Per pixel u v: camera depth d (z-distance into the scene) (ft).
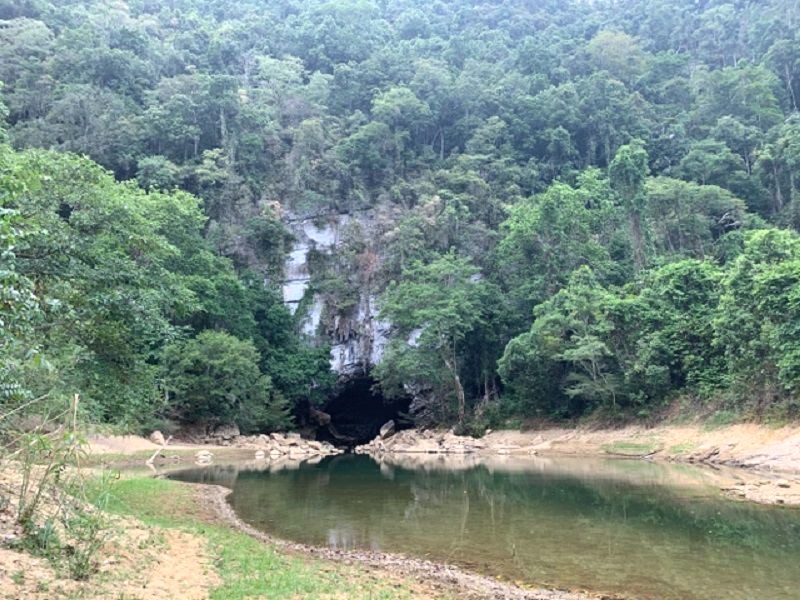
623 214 206.90
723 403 126.00
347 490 87.35
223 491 83.56
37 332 51.42
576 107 282.56
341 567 43.96
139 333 66.28
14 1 282.56
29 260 54.19
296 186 241.35
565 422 165.68
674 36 349.41
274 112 271.69
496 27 380.58
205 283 174.40
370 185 251.19
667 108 292.61
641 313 147.74
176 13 337.72
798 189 223.10
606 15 388.98
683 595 37.22
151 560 34.45
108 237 64.23
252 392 179.11
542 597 37.65
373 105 284.00
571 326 159.63
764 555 45.98
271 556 43.52
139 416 88.48
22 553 27.86
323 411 233.35
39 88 237.66
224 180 232.73
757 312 113.60
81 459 38.04
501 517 64.08
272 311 213.05
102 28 288.92
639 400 144.05
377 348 218.38
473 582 41.14
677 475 94.84
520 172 254.68
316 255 231.09
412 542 53.31
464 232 225.97
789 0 309.01
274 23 353.51
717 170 233.14
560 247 195.52
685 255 201.46
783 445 100.68
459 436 179.93
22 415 36.52
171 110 242.37
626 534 54.34
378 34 350.23
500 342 195.62
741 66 282.15
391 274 220.84
